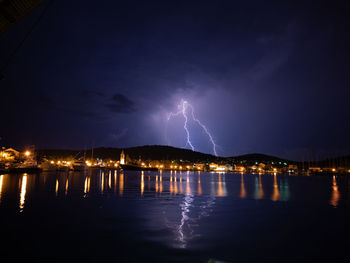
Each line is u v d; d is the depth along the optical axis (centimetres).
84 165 12256
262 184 5300
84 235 995
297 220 1352
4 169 5969
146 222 1248
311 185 5184
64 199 2030
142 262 725
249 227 1180
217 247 879
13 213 1398
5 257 743
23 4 914
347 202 2175
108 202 1936
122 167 19025
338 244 934
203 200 2197
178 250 840
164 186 3934
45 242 897
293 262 754
